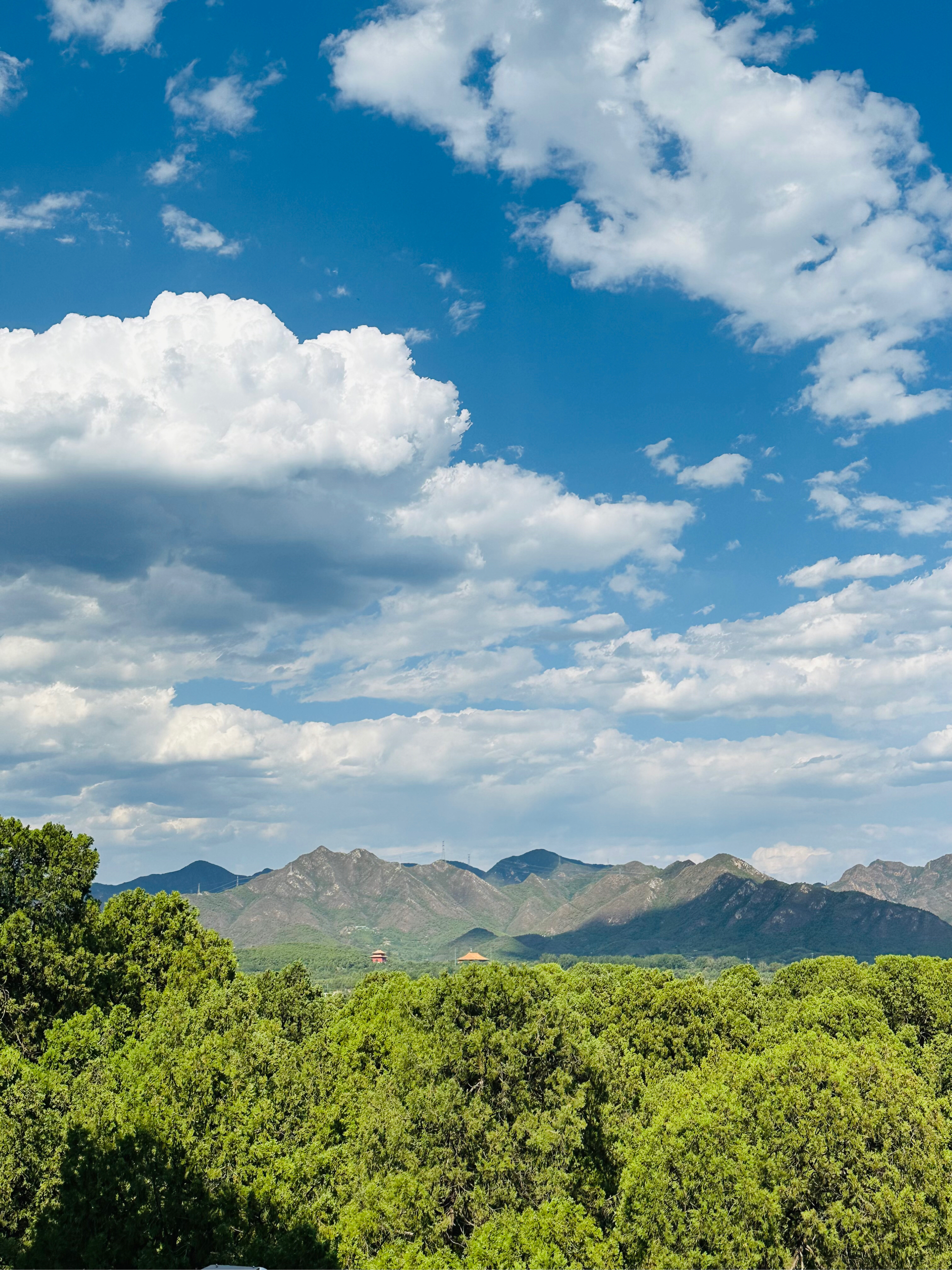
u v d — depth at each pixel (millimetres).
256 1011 63625
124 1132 35312
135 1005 61562
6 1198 33500
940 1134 43125
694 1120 41875
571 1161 44469
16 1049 43469
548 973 84750
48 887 60156
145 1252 32062
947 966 78125
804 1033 52406
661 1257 37938
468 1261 37188
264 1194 35625
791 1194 40219
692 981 73625
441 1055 46750
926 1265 38062
